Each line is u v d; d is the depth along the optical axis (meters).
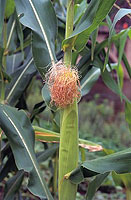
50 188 1.55
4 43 1.18
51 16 0.92
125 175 1.01
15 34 1.20
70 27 0.83
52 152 1.19
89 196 0.95
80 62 1.04
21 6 0.90
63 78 0.78
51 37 0.91
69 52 0.82
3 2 0.85
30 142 0.89
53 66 0.82
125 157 0.79
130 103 1.06
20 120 0.90
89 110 4.17
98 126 3.89
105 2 0.76
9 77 1.12
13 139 0.86
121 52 1.00
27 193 2.04
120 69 1.33
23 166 0.84
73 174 0.81
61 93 0.78
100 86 4.36
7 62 1.34
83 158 1.25
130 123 1.12
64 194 0.83
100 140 3.23
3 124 0.87
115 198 2.46
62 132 0.82
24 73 1.12
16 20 1.04
